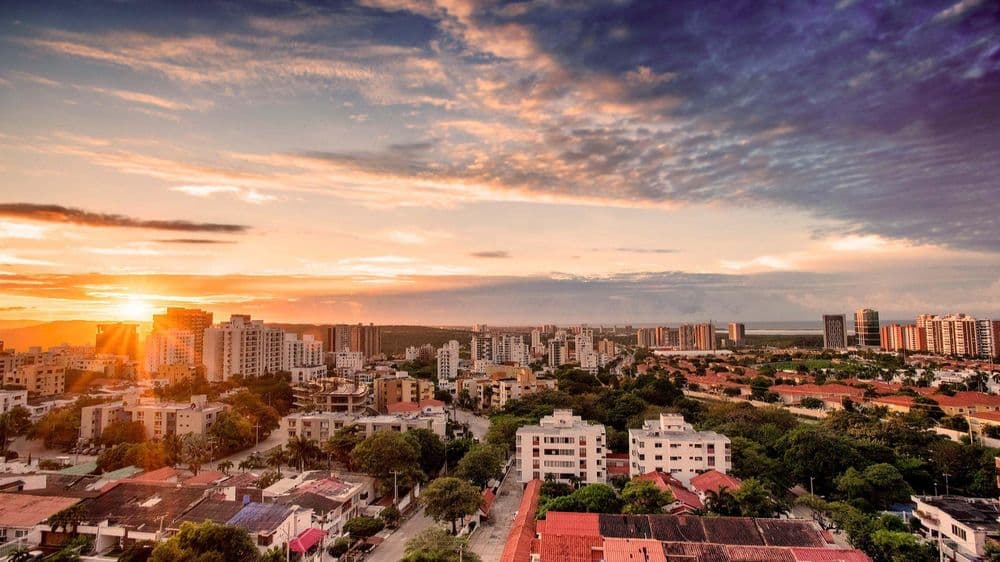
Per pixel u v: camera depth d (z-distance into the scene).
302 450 129.88
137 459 130.25
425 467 136.75
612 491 101.38
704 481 110.75
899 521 89.88
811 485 115.56
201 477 113.44
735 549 74.50
